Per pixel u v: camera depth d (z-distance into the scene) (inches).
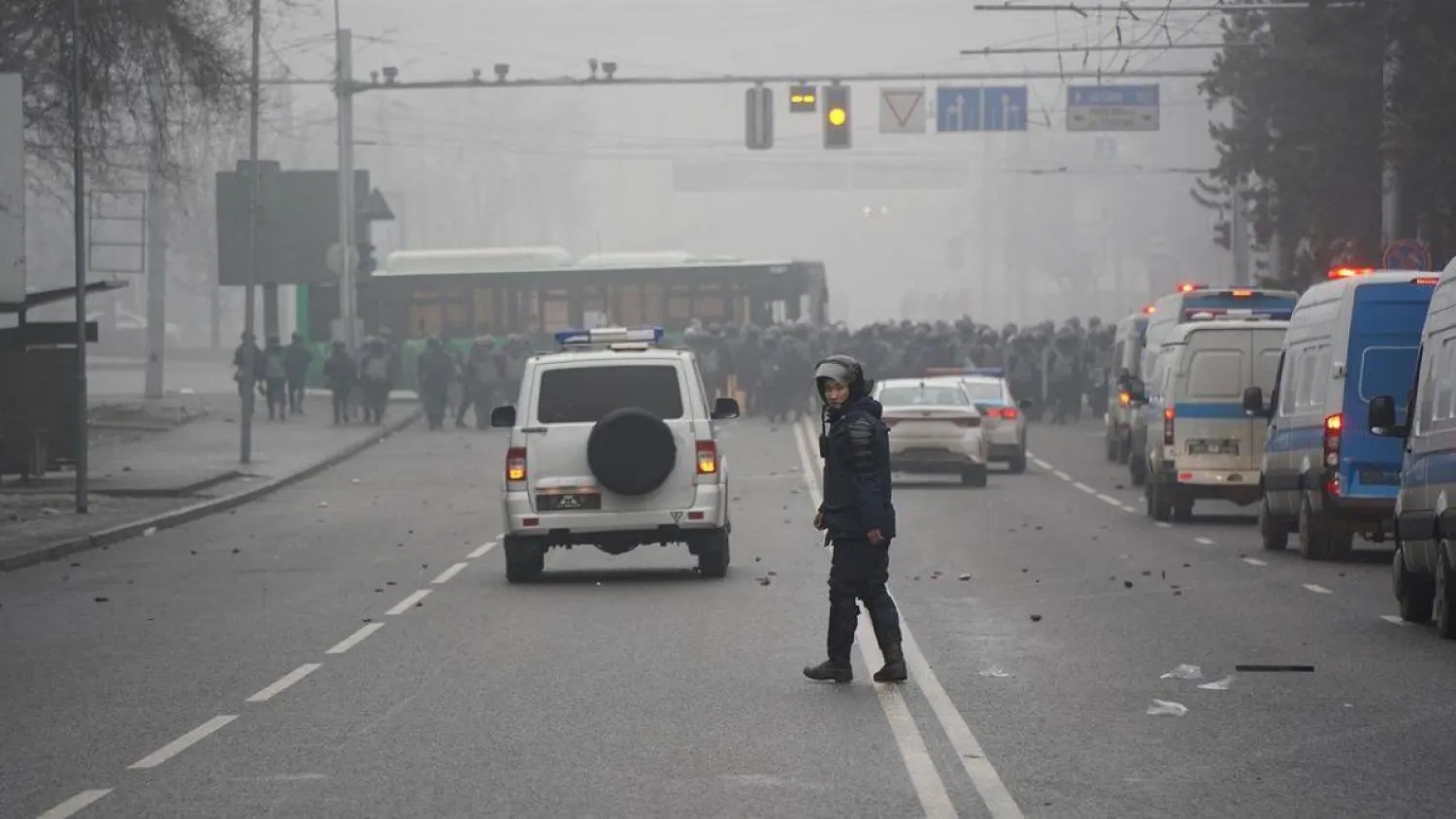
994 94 3159.5
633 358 1159.0
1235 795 542.0
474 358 3056.1
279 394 3058.6
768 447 2650.1
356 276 3292.3
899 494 1980.8
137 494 1877.5
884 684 748.6
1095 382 3294.8
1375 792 546.0
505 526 1158.3
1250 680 756.6
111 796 552.1
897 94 3147.1
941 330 3235.7
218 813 527.8
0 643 914.1
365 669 808.9
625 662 817.5
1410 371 1231.5
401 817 520.1
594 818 516.1
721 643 874.8
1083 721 663.1
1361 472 1232.2
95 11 2048.5
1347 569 1232.2
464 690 744.3
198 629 964.6
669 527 1147.9
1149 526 1600.6
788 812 521.0
